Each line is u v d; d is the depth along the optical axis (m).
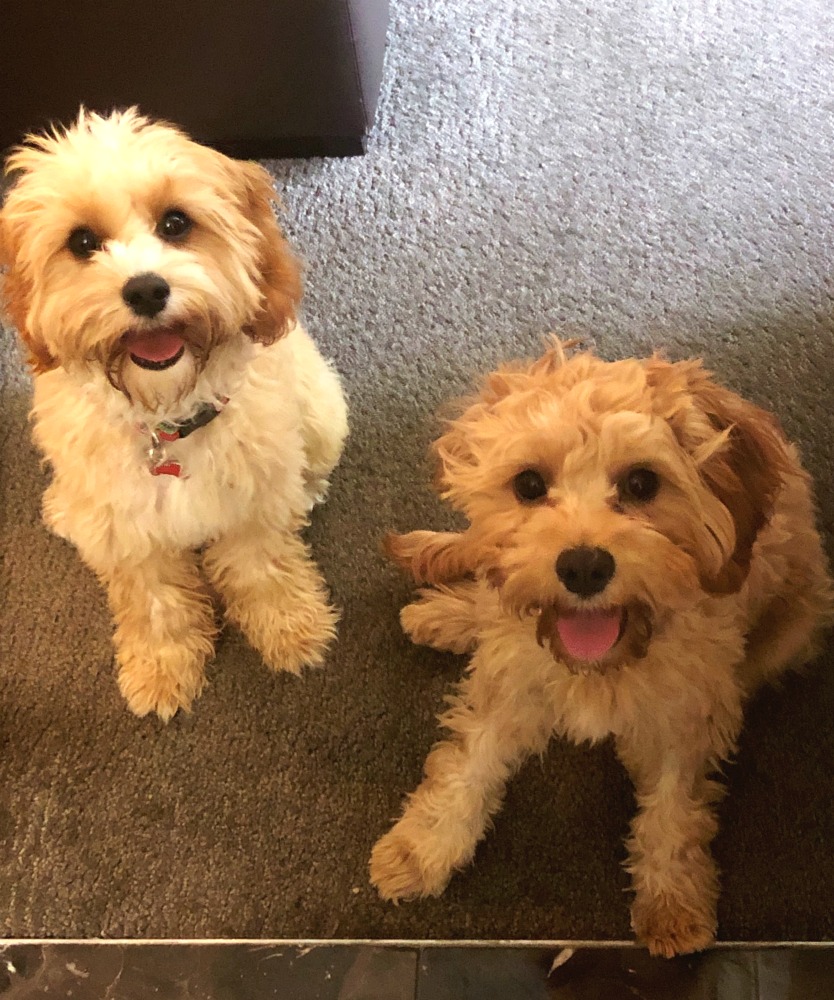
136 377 1.17
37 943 1.38
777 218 2.02
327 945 1.36
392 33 2.31
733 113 2.17
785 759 1.48
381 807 1.46
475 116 2.18
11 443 1.80
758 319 1.90
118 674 1.58
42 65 1.95
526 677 1.21
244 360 1.28
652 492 0.99
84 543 1.37
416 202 2.06
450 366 1.87
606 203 2.05
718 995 1.30
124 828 1.46
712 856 1.40
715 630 1.15
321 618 1.59
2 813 1.48
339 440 1.61
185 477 1.29
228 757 1.51
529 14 2.34
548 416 0.97
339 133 2.08
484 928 1.37
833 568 1.60
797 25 2.31
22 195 1.12
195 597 1.58
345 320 1.92
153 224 1.15
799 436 1.76
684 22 2.32
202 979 1.35
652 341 1.88
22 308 1.19
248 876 1.42
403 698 1.55
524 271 1.97
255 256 1.24
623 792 1.46
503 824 1.45
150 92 2.00
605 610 1.02
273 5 1.83
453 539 1.23
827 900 1.37
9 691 1.57
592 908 1.38
